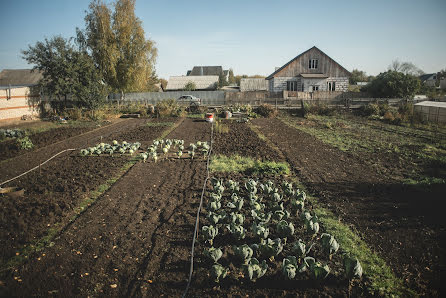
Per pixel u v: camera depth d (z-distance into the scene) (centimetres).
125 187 809
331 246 459
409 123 2081
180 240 538
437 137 1581
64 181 853
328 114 2666
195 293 408
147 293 406
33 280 430
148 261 475
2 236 548
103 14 3216
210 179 875
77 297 397
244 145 1384
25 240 534
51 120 2308
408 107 2362
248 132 1773
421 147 1345
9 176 917
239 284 427
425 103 2323
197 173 936
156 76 5088
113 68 3244
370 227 588
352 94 3519
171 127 1983
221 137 1600
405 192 775
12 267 459
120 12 3288
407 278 435
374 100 2992
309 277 443
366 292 412
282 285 425
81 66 2444
